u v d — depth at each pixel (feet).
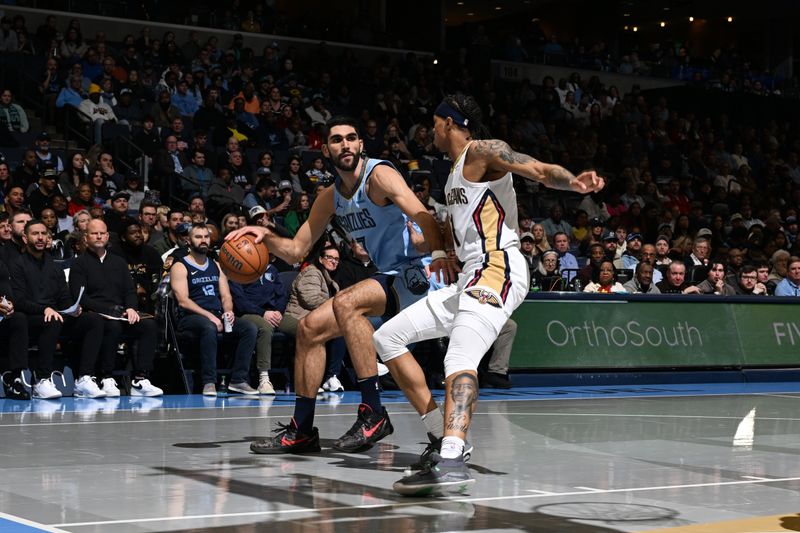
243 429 24.44
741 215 72.33
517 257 16.63
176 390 35.94
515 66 91.20
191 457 19.75
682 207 71.87
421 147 68.44
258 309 36.14
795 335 47.06
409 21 99.81
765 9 113.19
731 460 20.29
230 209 51.39
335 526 13.38
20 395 31.48
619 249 55.31
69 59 62.44
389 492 16.05
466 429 15.88
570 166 73.26
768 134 90.02
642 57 107.45
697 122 87.45
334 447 20.81
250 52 73.51
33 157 48.03
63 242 37.55
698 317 44.65
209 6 80.79
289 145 64.80
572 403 32.86
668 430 25.52
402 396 35.04
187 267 34.71
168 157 53.52
